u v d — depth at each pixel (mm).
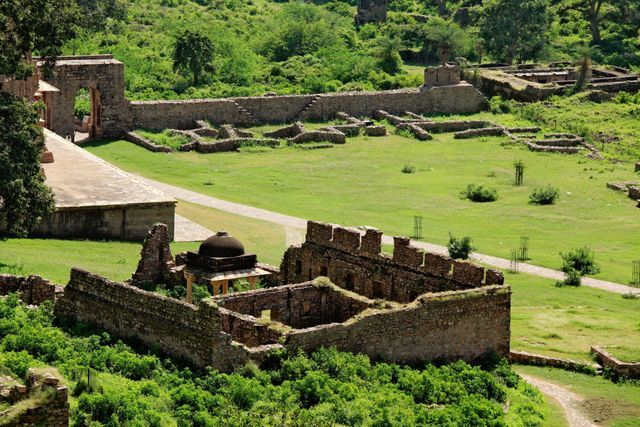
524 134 195750
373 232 95875
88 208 118188
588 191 161750
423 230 139875
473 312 85562
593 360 97500
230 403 70312
